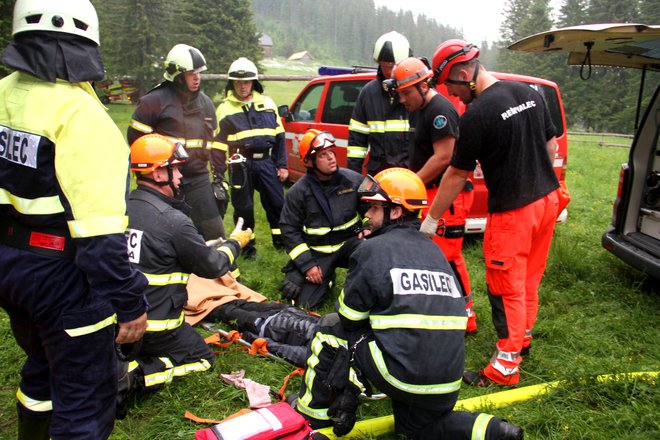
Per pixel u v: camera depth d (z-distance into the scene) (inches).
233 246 135.3
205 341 142.5
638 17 1818.4
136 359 121.3
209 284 170.2
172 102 172.9
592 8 1953.7
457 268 148.4
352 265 99.2
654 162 188.9
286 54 6245.1
